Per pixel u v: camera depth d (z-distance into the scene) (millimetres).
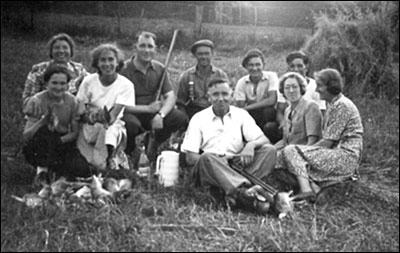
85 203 4672
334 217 4898
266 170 5254
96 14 15016
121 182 4996
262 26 15609
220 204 4949
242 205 4961
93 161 5250
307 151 5273
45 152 5090
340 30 9961
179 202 4980
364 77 9719
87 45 11961
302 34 13781
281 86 5633
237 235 4449
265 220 4711
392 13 10469
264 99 6316
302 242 4379
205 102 6230
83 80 5629
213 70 6281
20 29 12062
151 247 4176
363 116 8031
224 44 13148
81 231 4312
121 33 13148
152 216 4680
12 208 4449
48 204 4566
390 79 9695
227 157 5273
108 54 5441
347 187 5496
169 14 15672
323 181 5297
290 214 4793
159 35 12867
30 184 5137
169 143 6129
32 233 4199
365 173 6047
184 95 6316
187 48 12719
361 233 4676
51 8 14273
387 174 6082
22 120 6504
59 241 4137
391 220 4988
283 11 15719
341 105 5355
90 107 5477
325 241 4480
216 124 5363
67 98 5293
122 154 5504
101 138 5270
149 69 6055
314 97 6156
